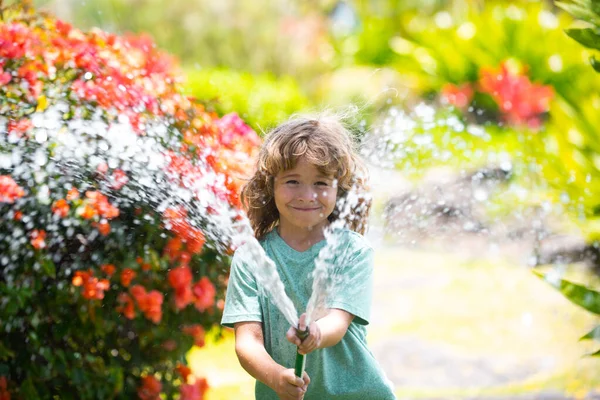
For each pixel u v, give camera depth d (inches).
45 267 131.9
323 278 104.3
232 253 151.4
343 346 114.5
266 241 118.2
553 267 315.9
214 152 153.7
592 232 274.5
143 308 142.0
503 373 231.3
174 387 158.1
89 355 142.3
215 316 158.7
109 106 145.4
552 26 542.3
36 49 149.2
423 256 346.0
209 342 238.5
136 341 151.9
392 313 286.7
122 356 151.3
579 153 268.1
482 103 506.9
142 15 610.2
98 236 142.5
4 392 133.3
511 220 344.8
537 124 448.1
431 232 350.9
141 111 148.3
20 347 136.6
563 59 506.3
